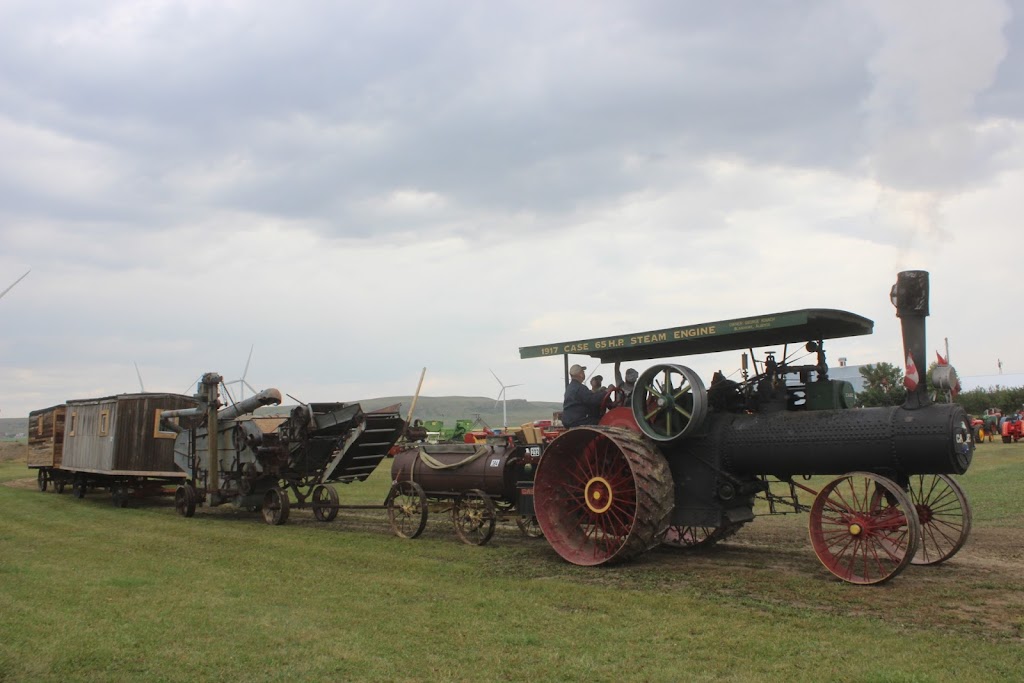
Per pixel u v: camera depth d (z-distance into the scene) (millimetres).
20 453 47938
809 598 7758
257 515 17047
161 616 7309
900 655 5840
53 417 23219
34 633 6711
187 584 8828
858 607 7363
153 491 19703
